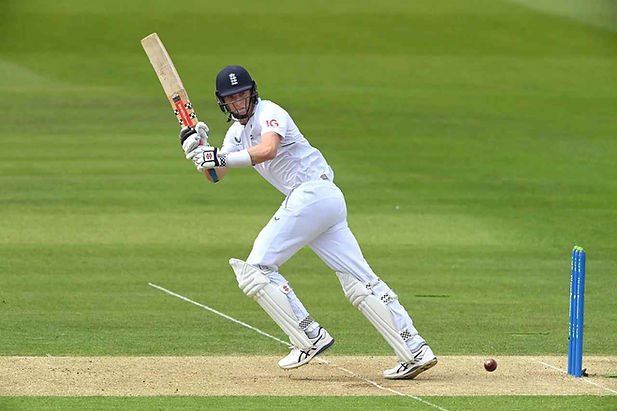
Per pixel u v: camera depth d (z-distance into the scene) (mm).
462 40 105188
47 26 109688
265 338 32531
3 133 74625
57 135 74188
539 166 65625
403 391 25734
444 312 36375
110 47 104312
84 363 28453
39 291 38875
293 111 83188
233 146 27281
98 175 62281
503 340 32531
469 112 82938
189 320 34969
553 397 25203
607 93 89562
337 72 96750
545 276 41906
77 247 46344
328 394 25391
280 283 26969
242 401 24656
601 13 112000
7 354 30016
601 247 46938
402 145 71750
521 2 115000
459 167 65125
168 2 116875
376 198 56719
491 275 42000
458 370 28125
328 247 27016
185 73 95938
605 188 59875
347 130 76625
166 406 24188
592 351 31125
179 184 60250
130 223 51156
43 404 24297
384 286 26984
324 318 35562
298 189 26594
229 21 111125
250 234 49188
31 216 52406
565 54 101188
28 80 93312
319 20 111188
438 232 49594
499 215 53281
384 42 105125
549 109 84062
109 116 80562
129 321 34688
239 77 26062
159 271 42281
